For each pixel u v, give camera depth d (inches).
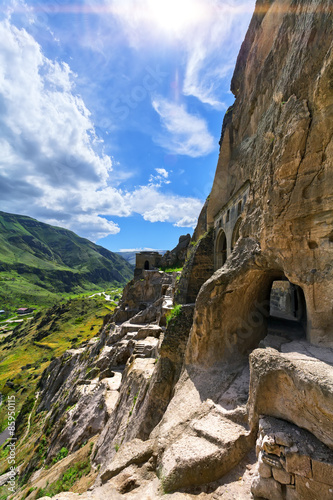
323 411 160.4
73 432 707.4
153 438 302.5
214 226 791.7
